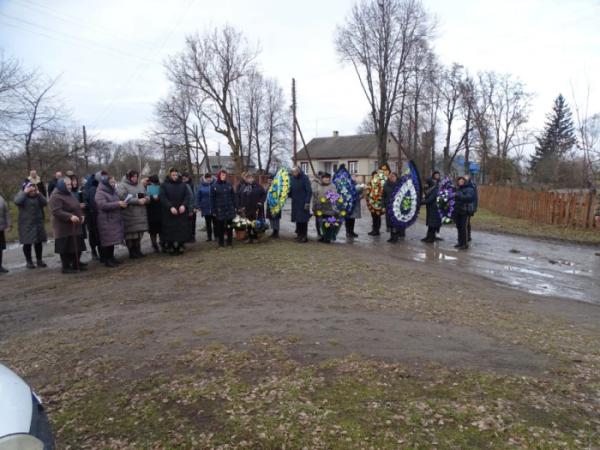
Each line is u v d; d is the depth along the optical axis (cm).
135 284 798
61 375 435
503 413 343
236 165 4303
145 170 6038
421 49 3700
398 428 325
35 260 1152
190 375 420
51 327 595
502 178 3959
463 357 455
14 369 454
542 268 997
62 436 333
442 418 337
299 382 397
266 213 1289
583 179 2248
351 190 1302
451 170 5656
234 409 356
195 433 328
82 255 1165
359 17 3684
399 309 611
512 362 445
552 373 421
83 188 1092
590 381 405
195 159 5109
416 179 1267
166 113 4509
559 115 5606
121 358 468
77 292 775
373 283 748
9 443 235
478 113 4544
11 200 2233
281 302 650
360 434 318
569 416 343
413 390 382
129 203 1019
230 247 1107
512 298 734
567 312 671
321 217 1190
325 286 727
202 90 4241
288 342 495
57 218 929
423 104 4188
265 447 308
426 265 974
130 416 355
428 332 526
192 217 1162
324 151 6619
